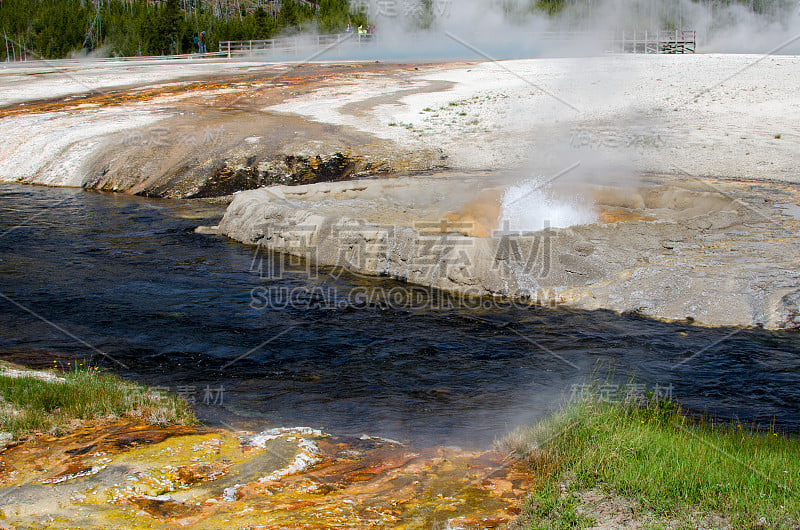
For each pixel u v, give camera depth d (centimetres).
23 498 413
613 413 561
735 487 432
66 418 550
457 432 570
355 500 427
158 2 8794
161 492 429
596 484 449
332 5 5819
